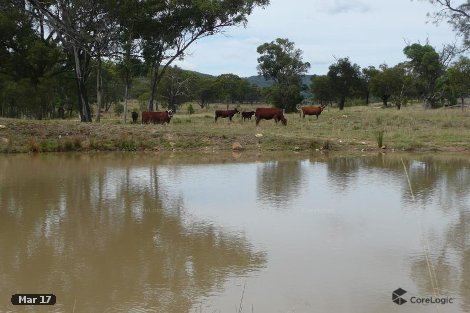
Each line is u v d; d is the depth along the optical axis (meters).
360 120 31.64
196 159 17.20
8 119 21.58
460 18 32.75
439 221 8.20
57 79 39.00
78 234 7.38
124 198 10.05
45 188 11.10
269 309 4.82
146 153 19.14
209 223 8.07
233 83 89.38
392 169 14.49
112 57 28.16
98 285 5.43
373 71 67.75
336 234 7.41
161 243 6.96
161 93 65.69
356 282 5.51
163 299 5.06
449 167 14.91
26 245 6.81
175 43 33.47
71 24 18.22
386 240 7.10
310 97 89.44
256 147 20.34
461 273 5.79
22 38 33.59
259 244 6.91
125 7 25.45
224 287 5.37
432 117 32.31
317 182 12.09
